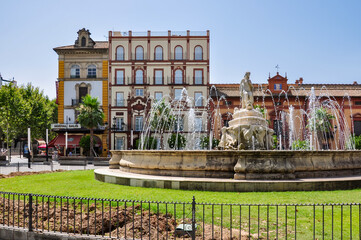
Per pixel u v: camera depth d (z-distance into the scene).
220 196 9.78
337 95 56.75
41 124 54.22
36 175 17.84
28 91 54.22
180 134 51.72
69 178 15.83
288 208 8.42
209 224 7.18
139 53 57.81
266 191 10.59
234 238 6.29
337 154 12.68
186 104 56.47
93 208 8.62
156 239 6.41
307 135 55.47
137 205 8.69
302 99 56.72
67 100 57.47
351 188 11.20
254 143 16.28
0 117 47.12
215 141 51.88
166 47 57.59
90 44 57.94
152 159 13.16
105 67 57.69
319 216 7.71
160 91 57.22
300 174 11.84
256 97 56.81
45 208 8.80
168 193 10.37
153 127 51.50
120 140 56.22
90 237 6.32
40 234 6.73
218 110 56.44
